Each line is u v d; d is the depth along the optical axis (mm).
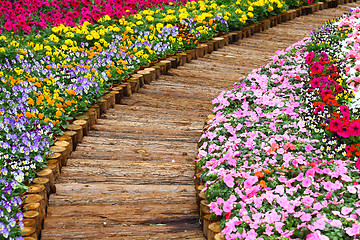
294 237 3355
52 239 3797
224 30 10586
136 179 4848
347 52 7938
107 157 5305
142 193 4520
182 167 5109
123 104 7039
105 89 6973
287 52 8273
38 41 8203
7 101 5570
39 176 4410
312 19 13117
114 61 7969
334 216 3531
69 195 4434
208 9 11656
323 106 5238
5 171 3965
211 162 4531
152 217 4156
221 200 3799
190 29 9859
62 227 3969
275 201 3750
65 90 6062
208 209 3924
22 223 3500
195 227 4059
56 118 5543
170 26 9547
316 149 4723
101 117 6461
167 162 5219
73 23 9484
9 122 4762
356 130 4688
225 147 4859
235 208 3750
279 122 5316
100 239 3811
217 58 9414
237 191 3879
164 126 6297
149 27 9609
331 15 13727
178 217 4180
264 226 3447
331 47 8172
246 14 11312
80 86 6074
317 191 3902
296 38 11086
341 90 5820
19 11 9430
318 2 14398
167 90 7621
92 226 4012
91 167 4980
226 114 5914
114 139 5746
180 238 3852
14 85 6047
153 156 5371
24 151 4457
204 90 7723
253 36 11219
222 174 4148
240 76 8422
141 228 3971
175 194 4555
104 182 4777
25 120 4938
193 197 4527
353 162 4406
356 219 3479
